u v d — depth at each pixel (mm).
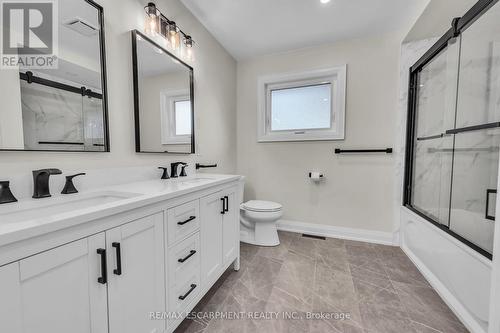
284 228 2703
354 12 1859
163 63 1562
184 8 1789
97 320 703
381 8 1803
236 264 1766
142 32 1402
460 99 1740
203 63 2078
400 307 1362
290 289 1538
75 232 628
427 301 1419
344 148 2412
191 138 1891
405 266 1854
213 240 1405
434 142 1955
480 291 1154
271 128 2785
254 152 2799
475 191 1559
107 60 1182
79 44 1045
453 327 1207
